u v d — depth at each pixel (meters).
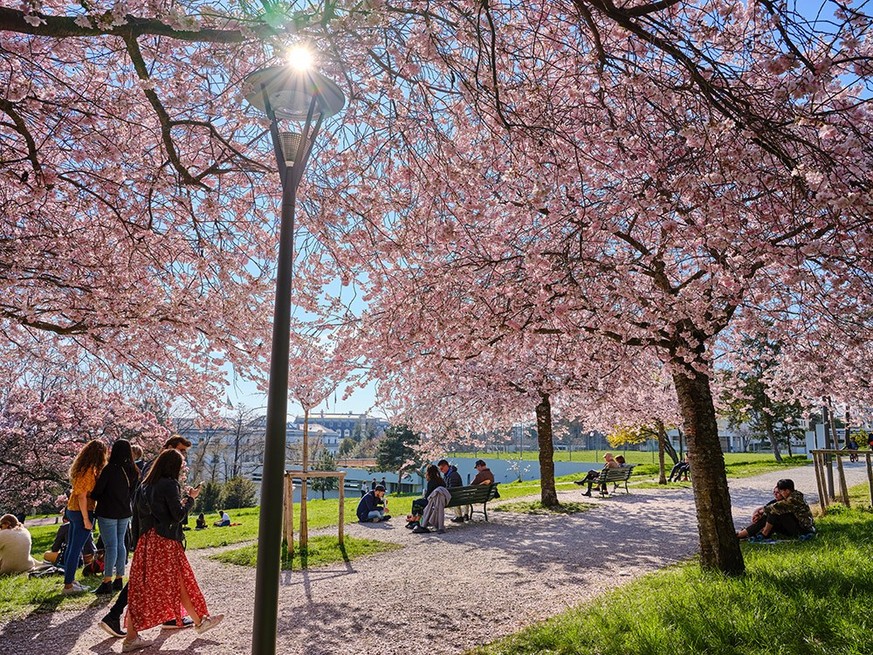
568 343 9.71
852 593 5.37
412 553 10.06
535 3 5.62
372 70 6.22
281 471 3.91
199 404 10.96
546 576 8.10
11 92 5.48
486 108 5.98
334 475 10.70
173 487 5.64
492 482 14.53
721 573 6.61
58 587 7.58
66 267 8.00
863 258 5.52
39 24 4.15
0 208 7.15
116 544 7.39
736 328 10.44
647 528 12.49
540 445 16.70
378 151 6.48
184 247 8.59
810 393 13.59
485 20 5.45
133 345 9.72
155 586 5.52
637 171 6.27
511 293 7.45
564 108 5.96
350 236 7.68
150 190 7.01
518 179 6.71
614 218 6.73
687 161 5.50
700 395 7.50
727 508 7.11
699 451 7.30
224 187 8.17
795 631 4.62
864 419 16.28
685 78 5.23
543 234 7.62
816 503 14.93
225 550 10.90
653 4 4.12
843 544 7.75
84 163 7.27
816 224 5.40
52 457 18.31
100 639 5.79
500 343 8.66
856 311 7.55
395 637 5.68
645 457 57.78
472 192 6.70
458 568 8.77
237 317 8.98
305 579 8.33
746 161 5.05
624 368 9.96
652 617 5.16
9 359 11.23
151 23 4.47
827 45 3.88
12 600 6.96
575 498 18.81
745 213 6.30
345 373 9.93
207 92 7.04
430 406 16.62
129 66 6.95
